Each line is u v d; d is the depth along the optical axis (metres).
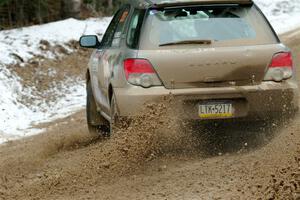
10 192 12.30
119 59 13.62
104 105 15.48
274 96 13.00
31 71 29.33
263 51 13.07
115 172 12.48
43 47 32.47
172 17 13.55
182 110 12.84
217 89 12.88
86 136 17.84
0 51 30.38
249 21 13.58
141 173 12.34
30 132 20.97
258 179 10.83
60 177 12.70
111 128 13.91
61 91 28.45
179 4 13.62
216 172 11.78
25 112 24.55
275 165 11.39
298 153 11.27
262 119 13.07
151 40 13.23
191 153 13.01
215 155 13.07
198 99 12.84
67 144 17.20
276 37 13.48
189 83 12.91
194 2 13.64
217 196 10.30
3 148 18.34
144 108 12.85
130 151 12.75
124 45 13.84
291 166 10.90
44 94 27.50
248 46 13.11
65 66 31.47
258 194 10.02
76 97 27.78
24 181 13.21
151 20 13.50
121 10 16.02
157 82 12.94
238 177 11.25
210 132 13.00
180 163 12.70
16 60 29.72
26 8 37.62
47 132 20.09
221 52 12.96
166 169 12.36
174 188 11.06
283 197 9.66
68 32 35.94
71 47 34.03
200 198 10.30
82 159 14.15
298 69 23.94
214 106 12.89
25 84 27.67
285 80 13.11
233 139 13.16
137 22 13.79
